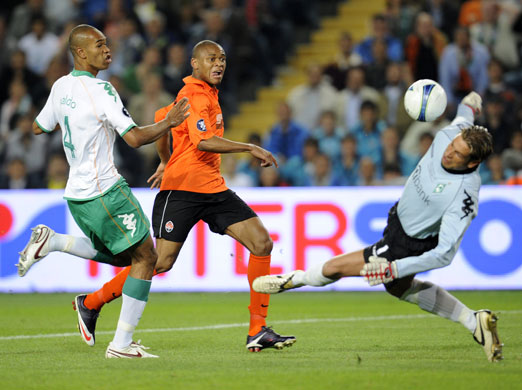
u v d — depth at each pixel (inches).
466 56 1876.2
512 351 783.1
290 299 1403.8
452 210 683.4
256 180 1713.8
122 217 740.7
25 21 2213.3
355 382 617.9
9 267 1492.4
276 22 2212.1
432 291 727.7
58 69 2003.0
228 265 1461.6
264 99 2112.5
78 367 700.0
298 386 604.1
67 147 740.0
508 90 1871.3
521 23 1968.5
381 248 730.2
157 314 1184.8
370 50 2018.9
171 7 2178.9
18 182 1760.6
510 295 1373.0
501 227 1408.7
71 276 1491.1
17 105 1991.9
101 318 1135.6
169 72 1999.3
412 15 2033.7
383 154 1672.0
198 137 789.2
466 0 2143.2
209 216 846.5
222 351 806.5
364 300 1369.3
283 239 1453.0
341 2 2343.8
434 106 753.6
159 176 890.1
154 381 627.8
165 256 849.5
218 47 823.1
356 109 1843.0
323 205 1445.6
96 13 2149.4
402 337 907.4
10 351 814.5
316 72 1878.7
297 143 1792.6
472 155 669.3
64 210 1481.3
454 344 845.2
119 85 1902.1
